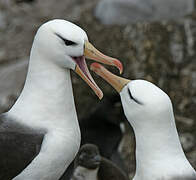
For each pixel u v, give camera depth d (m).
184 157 7.24
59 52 7.67
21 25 18.27
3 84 15.83
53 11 18.64
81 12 17.75
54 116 7.76
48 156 7.64
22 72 16.11
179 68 16.08
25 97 7.85
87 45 7.66
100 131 12.21
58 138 7.69
